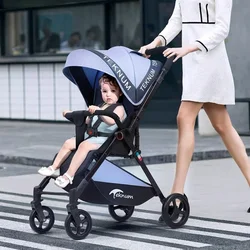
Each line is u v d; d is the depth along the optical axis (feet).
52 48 78.95
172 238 27.91
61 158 28.07
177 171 30.66
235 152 32.01
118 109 28.07
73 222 27.63
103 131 27.86
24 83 81.46
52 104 79.15
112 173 28.09
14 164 52.34
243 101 62.08
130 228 29.78
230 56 66.13
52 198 37.29
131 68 28.35
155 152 51.83
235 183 41.32
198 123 65.05
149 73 28.71
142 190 28.78
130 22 72.49
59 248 26.61
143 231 29.19
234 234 28.48
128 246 26.71
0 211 34.22
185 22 30.63
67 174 27.20
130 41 72.59
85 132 28.45
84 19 76.07
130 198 28.58
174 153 51.34
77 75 29.63
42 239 28.12
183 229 29.48
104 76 28.58
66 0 76.84
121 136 27.81
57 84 78.48
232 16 66.18
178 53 29.17
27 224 31.07
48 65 79.15
